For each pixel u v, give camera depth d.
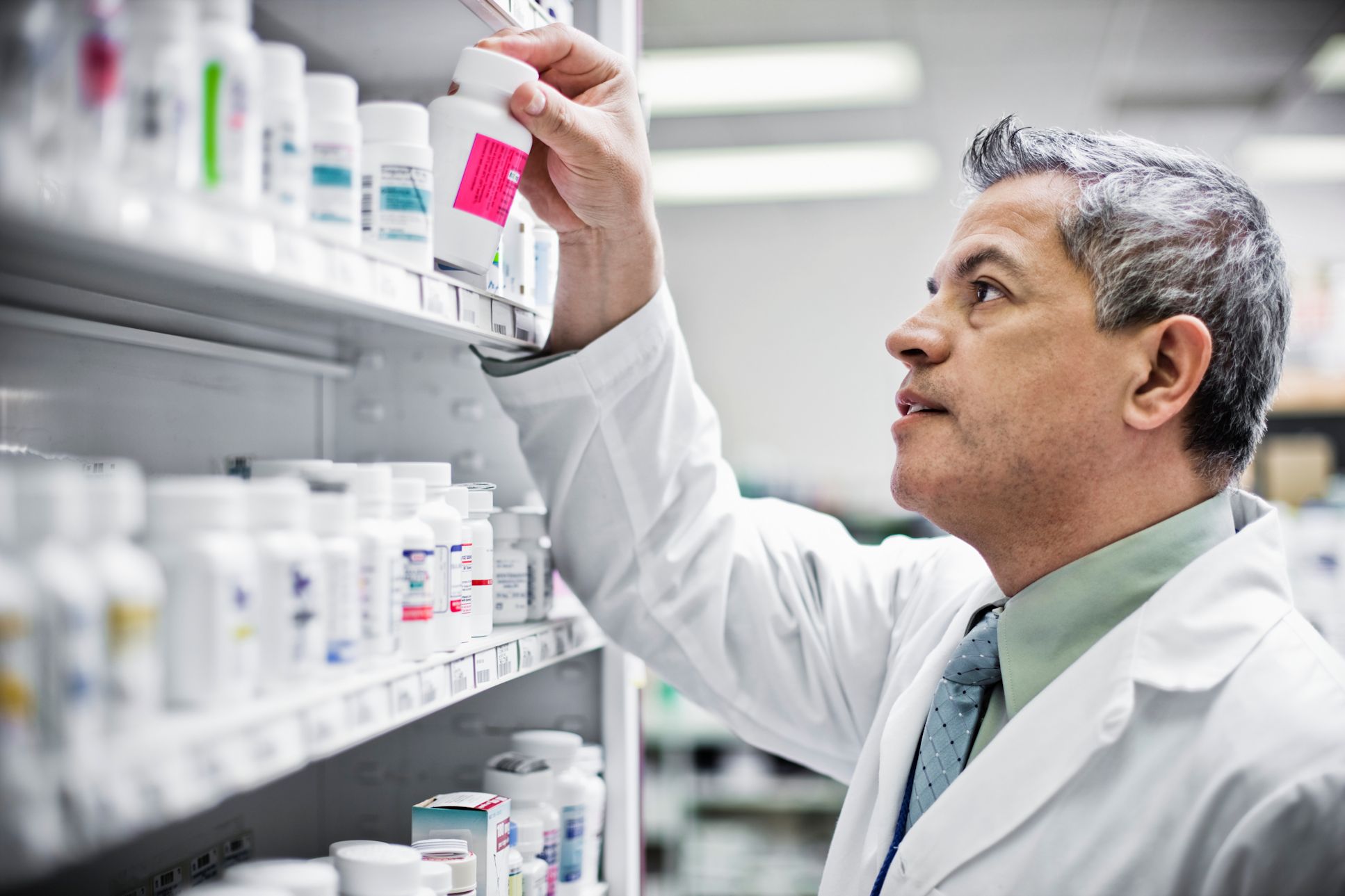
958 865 1.03
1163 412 1.08
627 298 1.24
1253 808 0.93
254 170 0.68
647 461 1.29
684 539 1.35
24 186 0.49
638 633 1.37
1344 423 4.64
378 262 0.79
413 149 0.87
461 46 1.14
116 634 0.56
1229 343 1.11
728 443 5.96
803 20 3.55
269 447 1.27
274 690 0.70
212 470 1.15
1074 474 1.11
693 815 3.74
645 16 3.52
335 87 0.78
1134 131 4.60
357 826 1.41
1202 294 1.09
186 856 1.08
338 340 1.25
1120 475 1.11
